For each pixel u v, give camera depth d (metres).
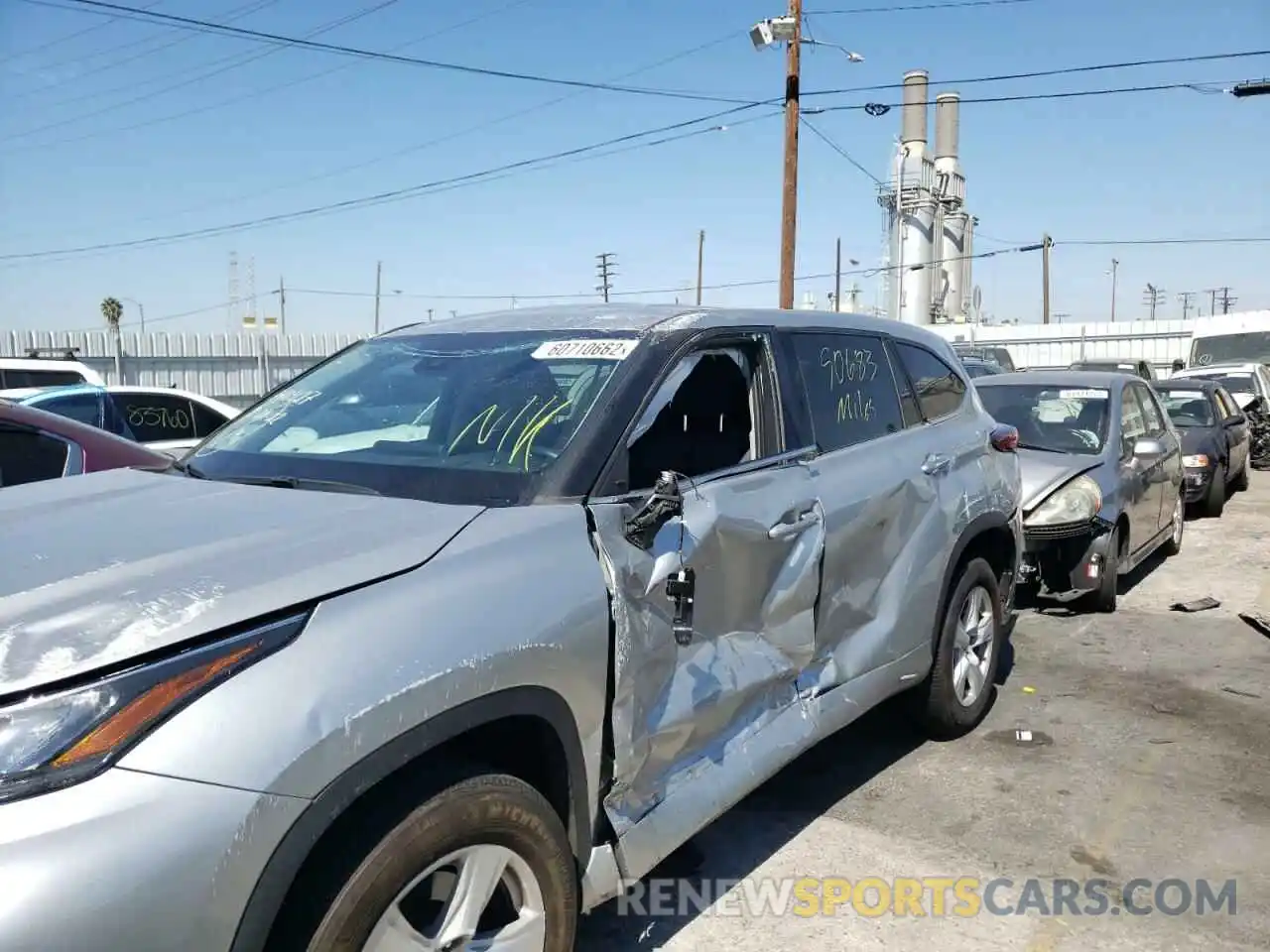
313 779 1.87
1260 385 17.88
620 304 3.77
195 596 2.00
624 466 2.81
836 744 4.69
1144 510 7.71
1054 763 4.48
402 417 3.17
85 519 2.56
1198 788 4.22
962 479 4.46
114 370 26.41
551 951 2.40
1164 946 3.11
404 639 2.09
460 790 2.15
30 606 1.97
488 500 2.65
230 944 1.77
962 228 49.50
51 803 1.67
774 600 3.29
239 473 3.08
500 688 2.23
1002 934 3.18
